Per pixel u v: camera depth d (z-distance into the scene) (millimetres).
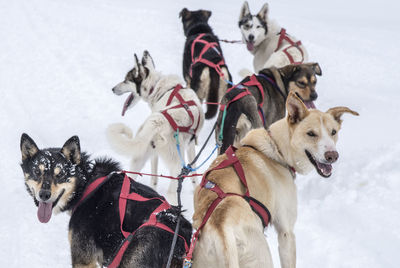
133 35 12992
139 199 3373
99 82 9516
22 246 4582
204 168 6301
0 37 12461
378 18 17359
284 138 3752
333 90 8898
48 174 3406
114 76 9891
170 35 12969
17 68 10203
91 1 18172
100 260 3477
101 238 3359
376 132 6766
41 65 10414
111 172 3617
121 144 4793
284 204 3672
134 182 3639
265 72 6207
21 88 9109
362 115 7539
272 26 8586
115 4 17828
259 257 3143
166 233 3191
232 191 3381
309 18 16812
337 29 14625
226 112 5605
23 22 14086
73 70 10141
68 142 3484
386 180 4988
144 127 4957
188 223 3352
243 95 5594
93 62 10727
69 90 9055
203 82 6906
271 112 6082
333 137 3723
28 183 3498
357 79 9617
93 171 3607
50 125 7562
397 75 9891
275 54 7531
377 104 7992
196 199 3551
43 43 12070
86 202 3465
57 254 4477
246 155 3705
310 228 4766
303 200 5336
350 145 6375
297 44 7840
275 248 4539
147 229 3180
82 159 3580
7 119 7766
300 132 3662
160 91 6156
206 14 8461
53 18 14695
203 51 7363
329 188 5250
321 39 12938
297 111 3691
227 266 2953
